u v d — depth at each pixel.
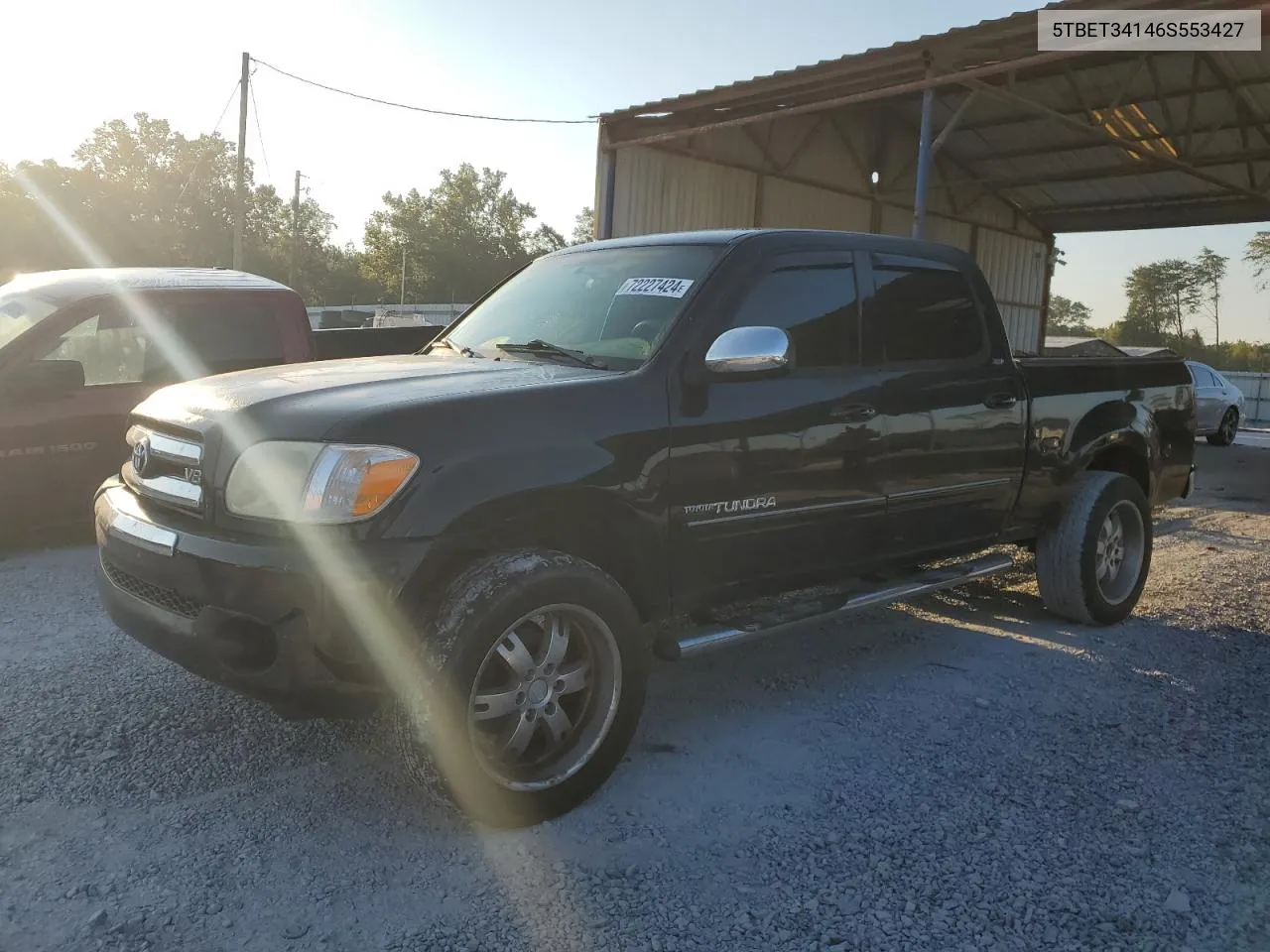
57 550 6.27
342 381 3.27
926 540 4.41
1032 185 23.64
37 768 3.30
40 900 2.59
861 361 4.09
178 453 3.13
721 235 3.96
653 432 3.33
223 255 76.38
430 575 2.90
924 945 2.51
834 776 3.45
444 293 99.94
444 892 2.70
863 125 21.28
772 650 4.84
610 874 2.80
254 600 2.76
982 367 4.62
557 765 3.12
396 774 3.37
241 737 3.60
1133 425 5.44
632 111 15.54
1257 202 22.17
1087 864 2.90
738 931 2.55
